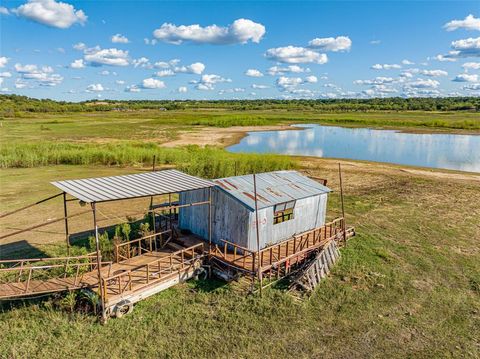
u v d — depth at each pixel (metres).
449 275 18.64
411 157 57.22
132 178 17.20
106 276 15.38
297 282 16.80
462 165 50.72
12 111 133.62
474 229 24.98
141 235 19.88
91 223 24.36
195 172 36.97
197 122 103.88
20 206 27.50
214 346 12.90
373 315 15.15
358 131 95.62
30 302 14.73
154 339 13.10
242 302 15.46
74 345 12.58
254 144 70.44
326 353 12.89
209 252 17.28
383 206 29.88
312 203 20.92
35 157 43.12
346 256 20.33
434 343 13.65
